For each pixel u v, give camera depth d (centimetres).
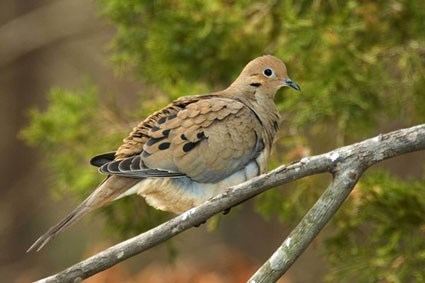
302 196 1355
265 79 1115
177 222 831
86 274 827
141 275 1576
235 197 834
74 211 924
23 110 2236
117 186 960
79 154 1457
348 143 1441
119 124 1459
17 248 2150
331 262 1331
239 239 2000
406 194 1280
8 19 2241
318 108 1281
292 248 834
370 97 1327
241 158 1024
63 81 2275
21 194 2173
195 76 1426
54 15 2167
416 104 1357
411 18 1339
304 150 1334
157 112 1029
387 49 1347
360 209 1296
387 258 1284
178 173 993
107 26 2112
